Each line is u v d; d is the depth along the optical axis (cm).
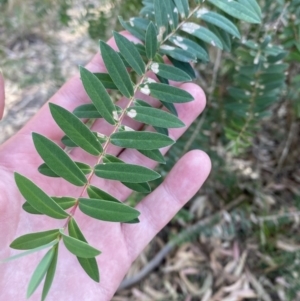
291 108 45
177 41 24
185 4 24
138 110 22
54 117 19
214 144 49
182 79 23
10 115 69
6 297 29
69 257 31
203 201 58
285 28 28
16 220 28
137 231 34
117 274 34
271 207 56
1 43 52
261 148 57
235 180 51
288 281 50
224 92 40
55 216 18
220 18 24
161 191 34
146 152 23
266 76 30
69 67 58
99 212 19
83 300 32
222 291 56
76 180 19
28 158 32
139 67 23
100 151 20
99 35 41
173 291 57
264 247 54
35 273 17
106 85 24
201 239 60
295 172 57
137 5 36
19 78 56
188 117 31
